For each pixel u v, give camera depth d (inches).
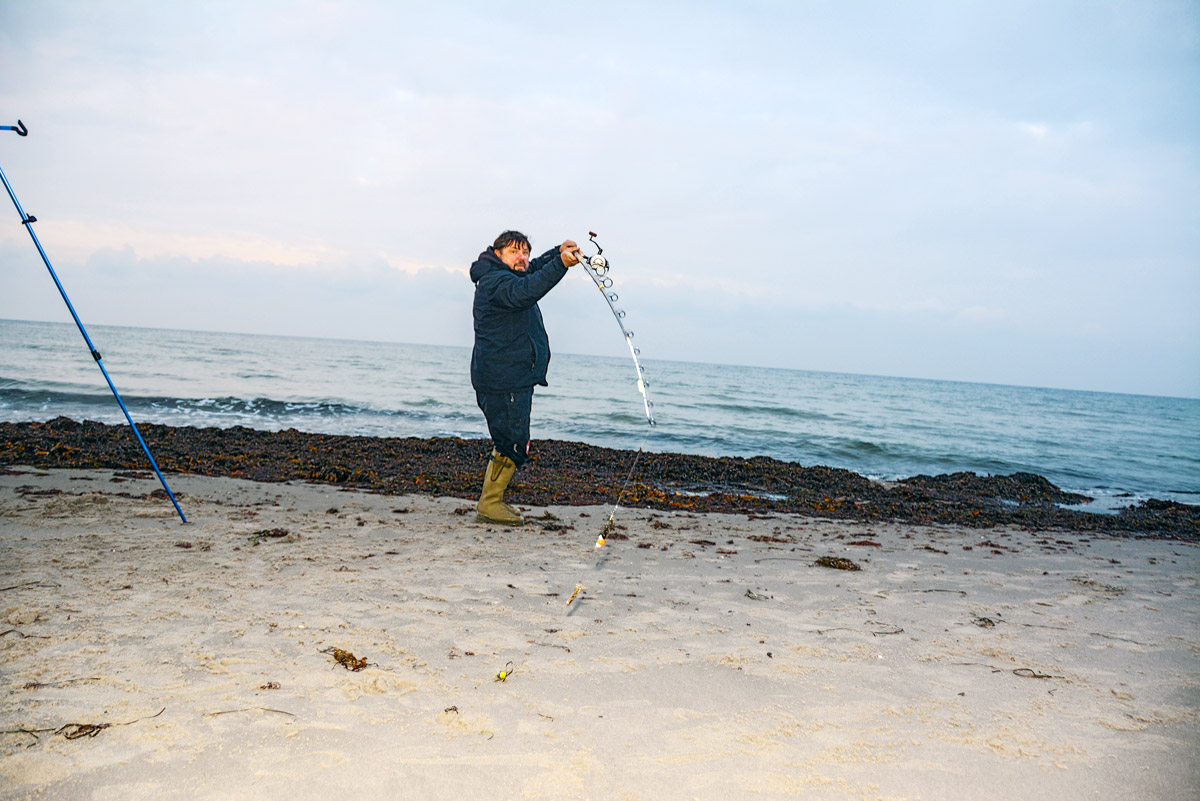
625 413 876.6
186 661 113.1
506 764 89.2
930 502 378.0
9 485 257.3
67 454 339.9
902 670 125.6
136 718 94.7
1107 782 90.7
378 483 312.5
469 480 329.7
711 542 230.7
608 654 126.7
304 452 407.2
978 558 230.2
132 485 270.4
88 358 1256.2
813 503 337.4
